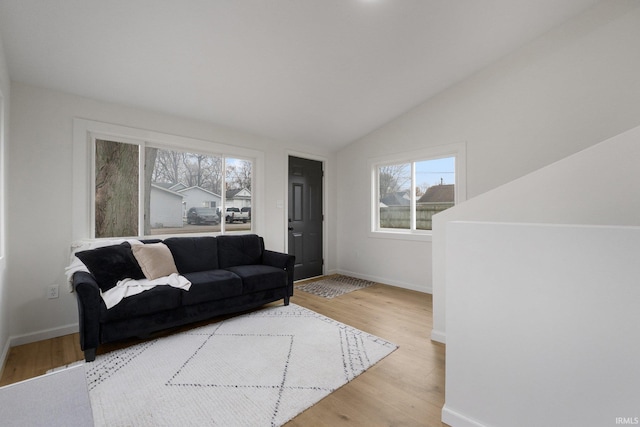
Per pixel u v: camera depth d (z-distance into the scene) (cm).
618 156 142
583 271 110
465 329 141
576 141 280
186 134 336
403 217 429
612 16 263
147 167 312
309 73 293
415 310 318
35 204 243
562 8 265
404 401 164
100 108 278
